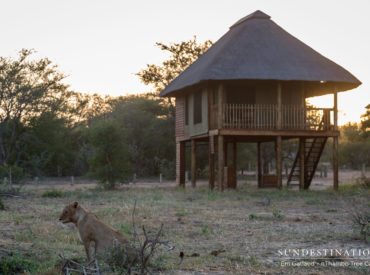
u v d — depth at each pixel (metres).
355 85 26.11
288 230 12.01
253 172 59.41
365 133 34.19
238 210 16.64
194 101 27.97
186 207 17.47
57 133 49.91
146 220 13.70
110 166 28.28
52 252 8.81
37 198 21.58
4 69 40.28
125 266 6.94
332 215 15.24
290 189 27.00
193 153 28.67
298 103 26.42
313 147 27.80
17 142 45.31
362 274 7.55
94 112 64.06
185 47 48.09
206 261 8.38
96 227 7.37
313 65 24.83
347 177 46.00
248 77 23.00
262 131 24.08
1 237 10.33
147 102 51.31
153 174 52.16
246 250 9.50
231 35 27.47
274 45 25.61
